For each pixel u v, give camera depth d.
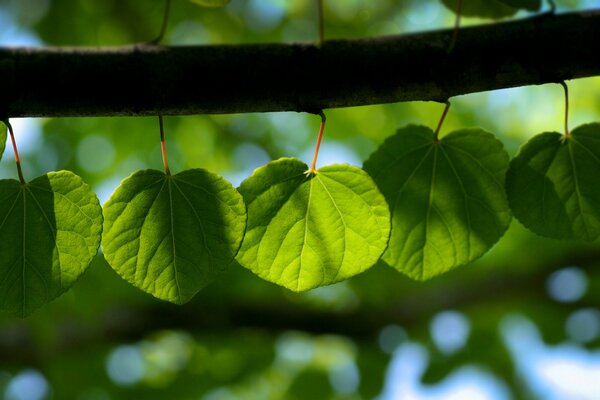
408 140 0.68
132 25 1.45
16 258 0.64
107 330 1.43
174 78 0.65
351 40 0.66
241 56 0.65
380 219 0.65
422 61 0.66
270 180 0.65
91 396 1.49
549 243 1.50
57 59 0.65
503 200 0.69
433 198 0.69
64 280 0.65
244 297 1.46
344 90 0.65
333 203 0.66
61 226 0.64
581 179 0.67
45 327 1.35
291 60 0.65
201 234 0.65
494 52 0.66
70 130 1.52
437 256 0.69
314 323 1.48
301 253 0.66
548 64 0.66
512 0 0.72
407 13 1.50
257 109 0.66
